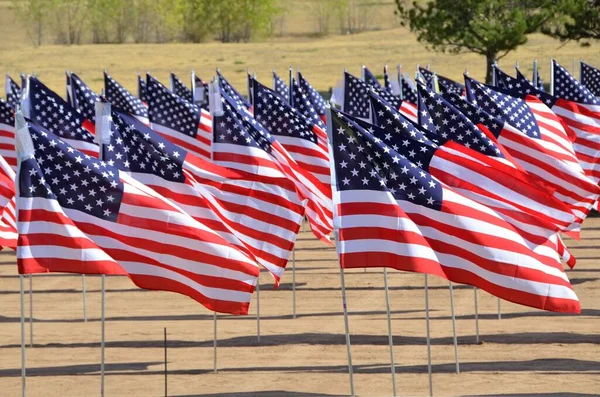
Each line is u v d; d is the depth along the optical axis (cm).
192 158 4378
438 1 11775
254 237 4538
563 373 4369
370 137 3738
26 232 3631
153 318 5500
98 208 3775
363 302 5797
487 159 3972
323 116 7456
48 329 5306
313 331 5159
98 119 4131
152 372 4484
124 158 4172
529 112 5334
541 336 4975
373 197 3734
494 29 11400
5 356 4794
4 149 6334
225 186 4494
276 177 4525
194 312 5619
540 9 11638
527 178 4053
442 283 6225
